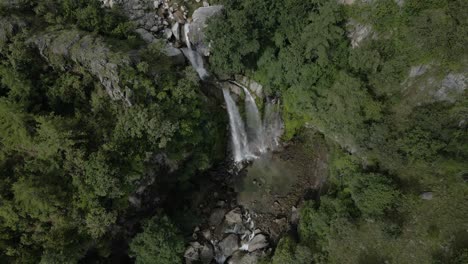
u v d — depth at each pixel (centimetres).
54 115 3006
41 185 2694
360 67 3109
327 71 3272
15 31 3084
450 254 2758
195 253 3381
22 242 2683
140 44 3516
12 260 2673
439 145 2852
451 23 2747
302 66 3259
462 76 2866
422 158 2912
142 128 2955
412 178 3059
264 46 3469
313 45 3123
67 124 2861
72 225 2784
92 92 3144
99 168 2738
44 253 2638
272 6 3306
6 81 2930
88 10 3338
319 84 3334
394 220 2972
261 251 3372
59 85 3083
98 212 2753
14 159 2898
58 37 3084
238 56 3316
